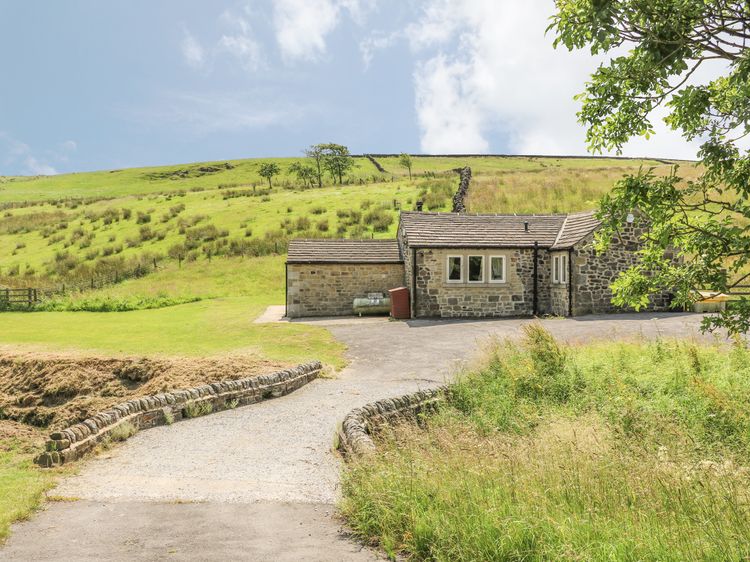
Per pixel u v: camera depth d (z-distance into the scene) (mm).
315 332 23703
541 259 28578
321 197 63969
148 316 30219
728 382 12219
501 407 12344
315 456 10031
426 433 10672
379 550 5953
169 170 137875
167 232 53781
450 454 8250
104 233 56062
